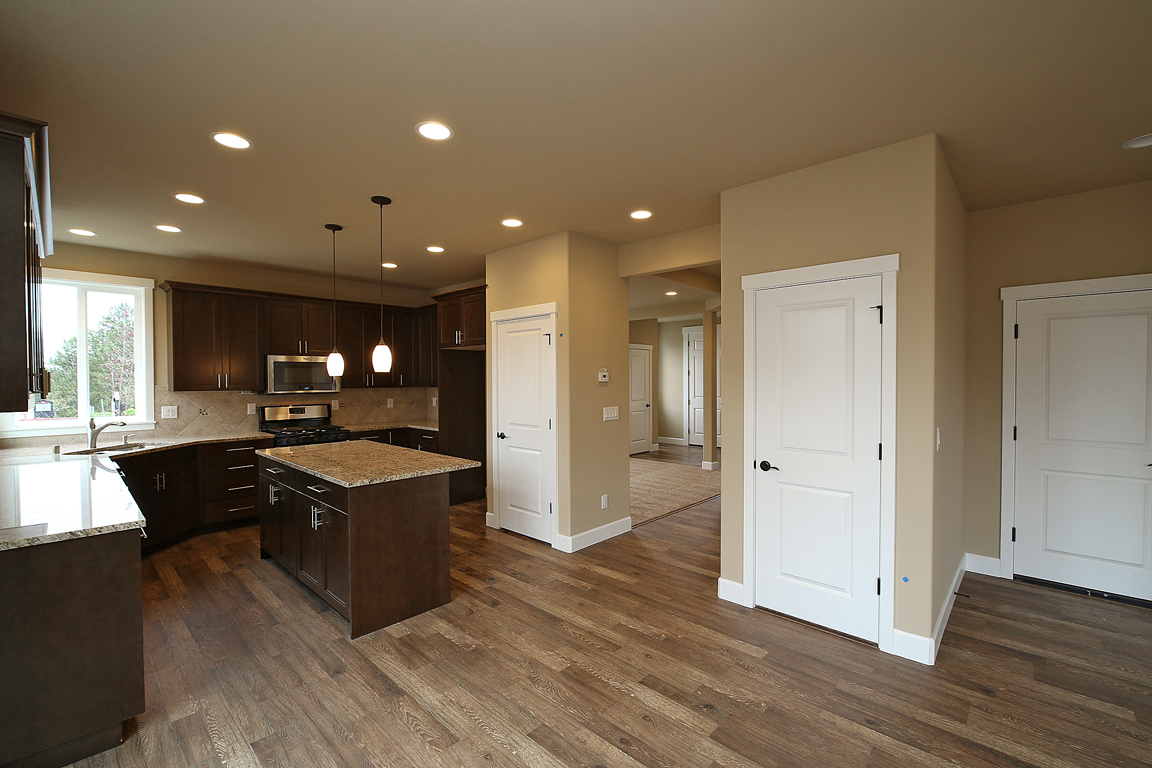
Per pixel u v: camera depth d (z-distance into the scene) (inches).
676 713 84.8
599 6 62.8
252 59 73.2
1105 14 64.1
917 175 99.3
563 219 150.0
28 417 166.9
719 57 74.0
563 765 73.7
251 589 134.0
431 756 75.4
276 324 208.2
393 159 107.8
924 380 98.6
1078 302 130.0
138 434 184.1
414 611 119.1
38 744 72.6
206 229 157.4
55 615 74.1
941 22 66.0
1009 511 140.1
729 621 116.0
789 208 115.8
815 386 111.9
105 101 84.3
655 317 349.4
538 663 99.5
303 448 157.5
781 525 118.0
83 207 135.9
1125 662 98.8
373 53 72.2
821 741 78.2
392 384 245.6
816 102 86.6
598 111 89.4
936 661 99.6
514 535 181.0
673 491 248.7
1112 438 126.8
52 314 171.8
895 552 102.0
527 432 177.6
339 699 88.7
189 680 94.0
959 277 127.9
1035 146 102.7
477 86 81.2
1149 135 98.0
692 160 109.6
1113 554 127.1
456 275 233.0
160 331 190.1
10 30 65.8
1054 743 77.5
